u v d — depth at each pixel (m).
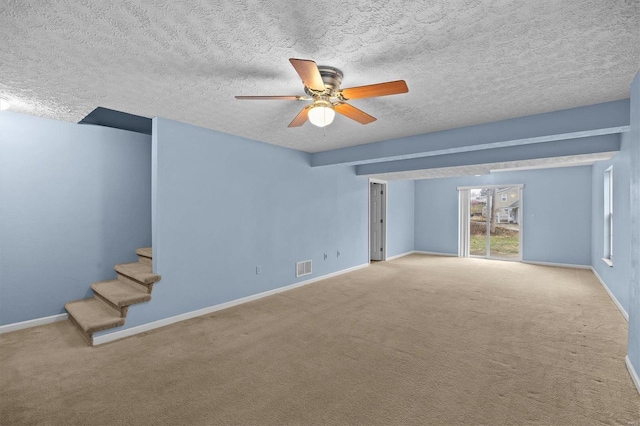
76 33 1.78
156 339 3.10
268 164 4.69
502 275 6.09
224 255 4.09
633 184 2.38
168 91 2.64
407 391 2.22
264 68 2.21
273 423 1.89
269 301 4.39
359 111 2.43
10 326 3.30
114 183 4.09
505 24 1.68
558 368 2.52
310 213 5.46
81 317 3.17
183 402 2.09
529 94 2.71
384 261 7.79
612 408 2.01
